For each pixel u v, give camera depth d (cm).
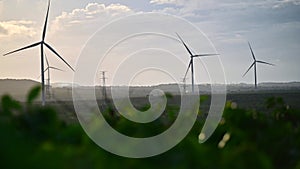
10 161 288
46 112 421
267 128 484
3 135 299
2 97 427
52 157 297
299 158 431
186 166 360
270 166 361
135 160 364
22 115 413
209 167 362
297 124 601
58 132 414
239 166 360
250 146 375
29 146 304
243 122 510
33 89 429
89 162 325
